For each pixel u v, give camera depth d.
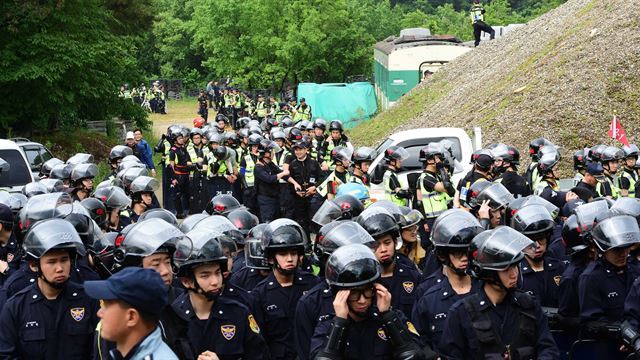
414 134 16.34
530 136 22.17
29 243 6.44
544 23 30.81
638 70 23.14
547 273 7.82
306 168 16.14
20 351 6.52
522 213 7.66
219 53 57.62
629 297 6.75
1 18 28.92
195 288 6.16
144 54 77.50
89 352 6.64
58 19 30.12
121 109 36.53
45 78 29.56
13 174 17.56
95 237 7.92
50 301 6.57
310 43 53.91
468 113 25.70
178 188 20.36
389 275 7.62
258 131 19.31
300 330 6.56
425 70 36.31
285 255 7.24
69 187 13.29
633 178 14.81
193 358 5.56
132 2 40.00
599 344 7.10
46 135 32.19
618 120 21.94
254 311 7.32
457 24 73.75
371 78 56.91
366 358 5.80
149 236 6.50
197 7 60.41
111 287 4.36
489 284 5.85
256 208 17.91
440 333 6.74
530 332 5.80
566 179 19.14
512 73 26.80
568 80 23.70
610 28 25.28
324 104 39.84
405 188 13.52
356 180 14.15
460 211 6.94
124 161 14.52
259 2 54.44
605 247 6.98
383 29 68.88
